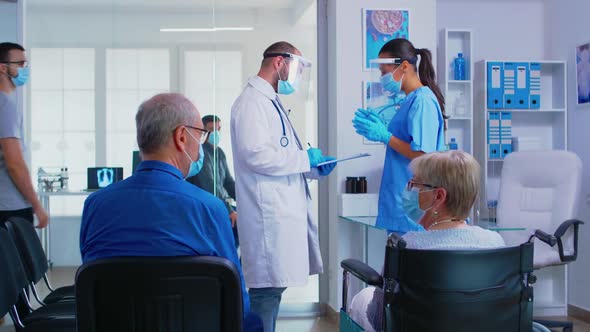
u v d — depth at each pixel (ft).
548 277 14.47
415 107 9.29
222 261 4.46
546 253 11.69
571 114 14.99
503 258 5.40
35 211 10.80
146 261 4.37
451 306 5.35
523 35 16.01
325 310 14.51
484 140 15.02
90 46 13.99
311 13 14.57
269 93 8.66
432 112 9.30
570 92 15.03
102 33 14.02
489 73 14.93
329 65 14.11
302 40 14.61
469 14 15.89
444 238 5.61
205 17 14.38
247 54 14.55
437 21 15.83
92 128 13.97
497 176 15.66
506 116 15.10
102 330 4.48
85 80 13.98
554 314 14.34
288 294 14.71
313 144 14.49
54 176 13.84
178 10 14.33
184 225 4.81
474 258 5.30
